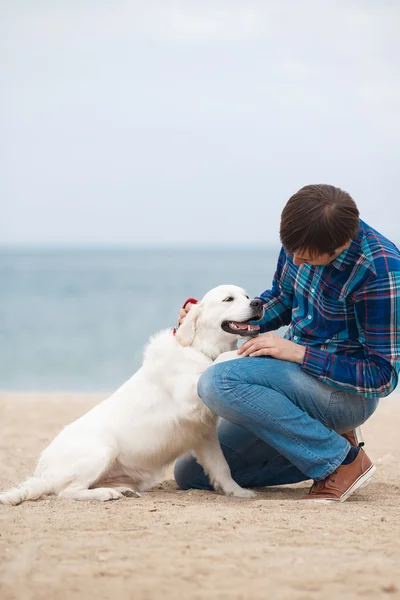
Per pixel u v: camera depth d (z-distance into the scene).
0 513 3.51
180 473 4.55
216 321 4.37
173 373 4.26
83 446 4.15
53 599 2.31
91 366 17.05
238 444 4.27
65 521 3.26
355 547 2.79
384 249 3.49
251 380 3.67
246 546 2.81
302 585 2.38
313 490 3.85
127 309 30.95
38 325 25.72
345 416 3.76
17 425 7.96
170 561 2.63
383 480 4.69
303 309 3.86
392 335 3.51
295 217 3.34
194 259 140.75
